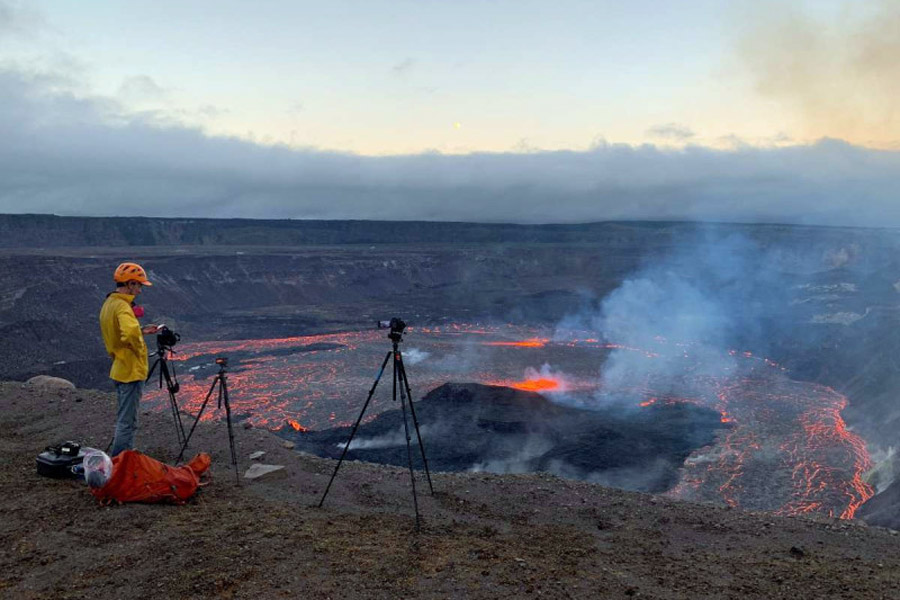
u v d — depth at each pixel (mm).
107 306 8680
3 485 8156
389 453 42812
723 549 8086
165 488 7973
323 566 6223
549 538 8086
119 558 6113
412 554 6785
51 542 6406
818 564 7457
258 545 6633
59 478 8719
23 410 13750
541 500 10070
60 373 72000
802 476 42062
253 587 5625
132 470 7816
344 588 5742
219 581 5672
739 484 40094
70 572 5766
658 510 9789
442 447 44531
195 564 6047
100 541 6512
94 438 11781
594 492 10625
